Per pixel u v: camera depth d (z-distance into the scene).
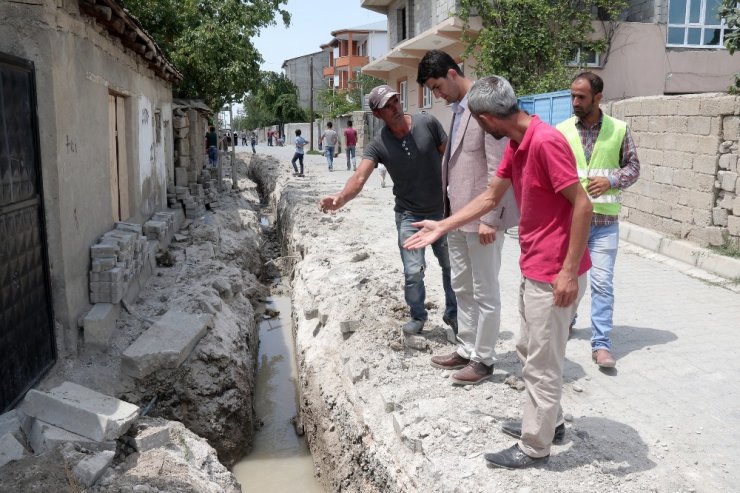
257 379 8.13
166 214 10.89
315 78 70.44
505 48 16.12
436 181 5.29
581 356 5.39
